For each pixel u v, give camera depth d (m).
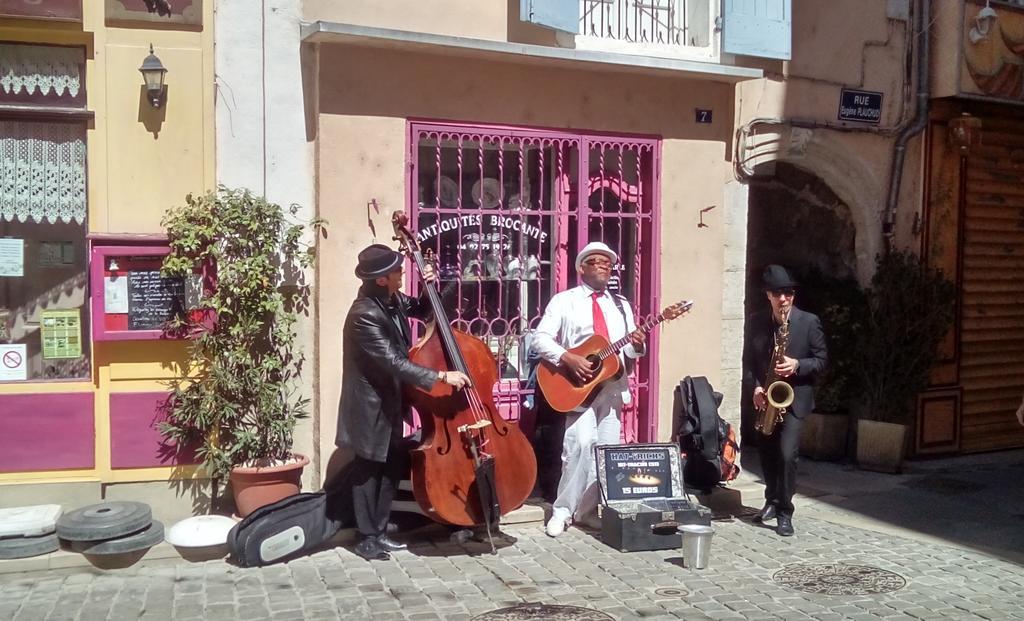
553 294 7.21
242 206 6.07
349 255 6.46
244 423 6.22
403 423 6.19
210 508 6.30
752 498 7.31
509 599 5.18
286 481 6.12
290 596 5.18
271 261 6.31
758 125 7.95
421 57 6.61
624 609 5.07
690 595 5.30
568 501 6.43
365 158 6.48
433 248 6.82
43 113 6.04
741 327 7.96
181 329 6.08
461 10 6.76
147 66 6.04
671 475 6.46
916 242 9.02
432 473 5.53
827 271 9.24
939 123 9.06
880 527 6.79
